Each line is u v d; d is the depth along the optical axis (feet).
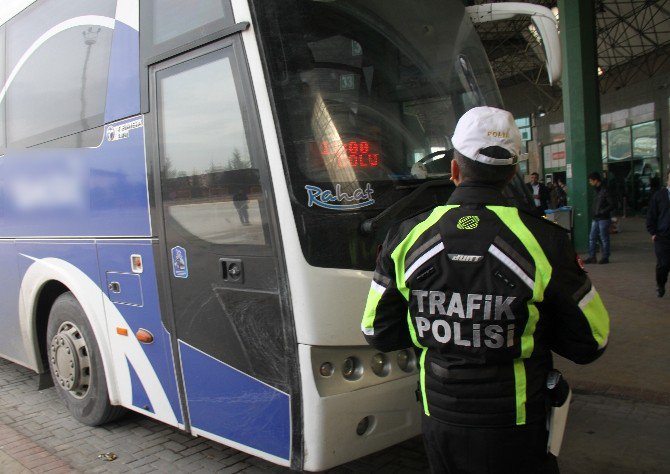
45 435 14.96
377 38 11.55
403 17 12.16
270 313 9.87
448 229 6.76
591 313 6.58
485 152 6.82
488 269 6.50
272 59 9.85
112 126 12.97
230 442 10.88
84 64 13.94
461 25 13.51
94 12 13.66
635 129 83.25
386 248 7.37
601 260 37.45
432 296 6.81
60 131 14.69
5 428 15.46
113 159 13.01
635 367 17.78
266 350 10.00
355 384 9.87
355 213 10.05
